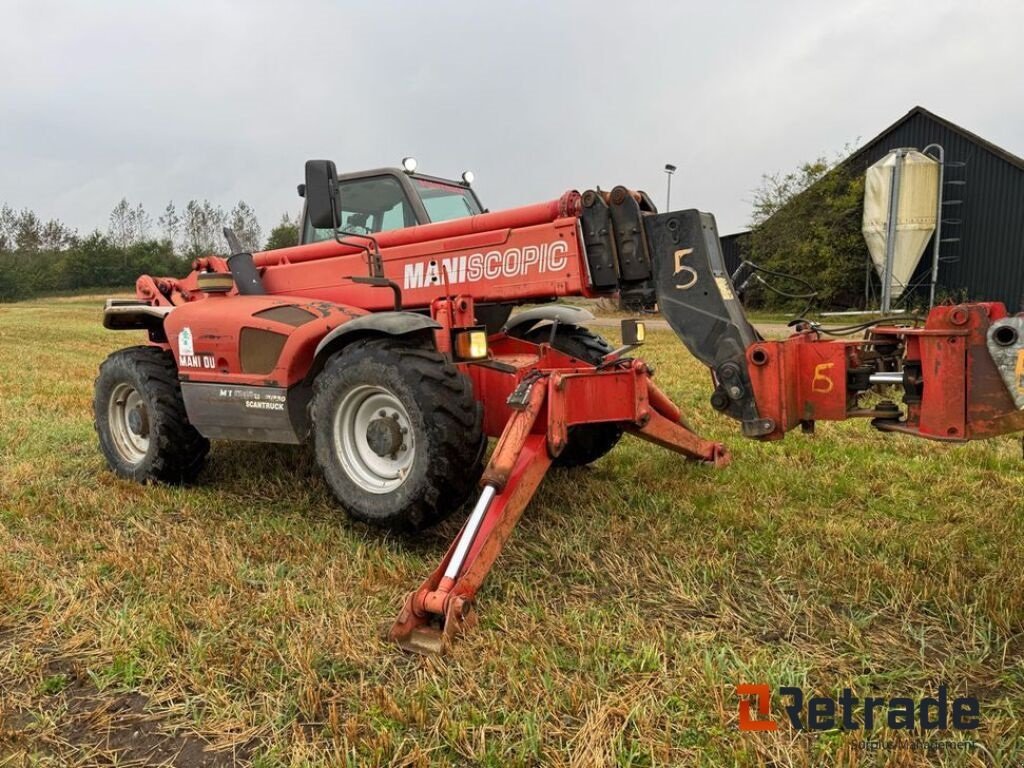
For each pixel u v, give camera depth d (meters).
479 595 3.00
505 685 2.36
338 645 2.61
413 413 3.34
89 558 3.40
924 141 22.73
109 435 4.89
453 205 4.94
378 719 2.21
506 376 3.80
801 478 4.45
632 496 4.18
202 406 4.32
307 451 5.24
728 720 2.17
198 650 2.55
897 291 21.62
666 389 7.98
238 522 3.88
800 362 3.07
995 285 21.45
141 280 5.50
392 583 3.10
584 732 2.10
